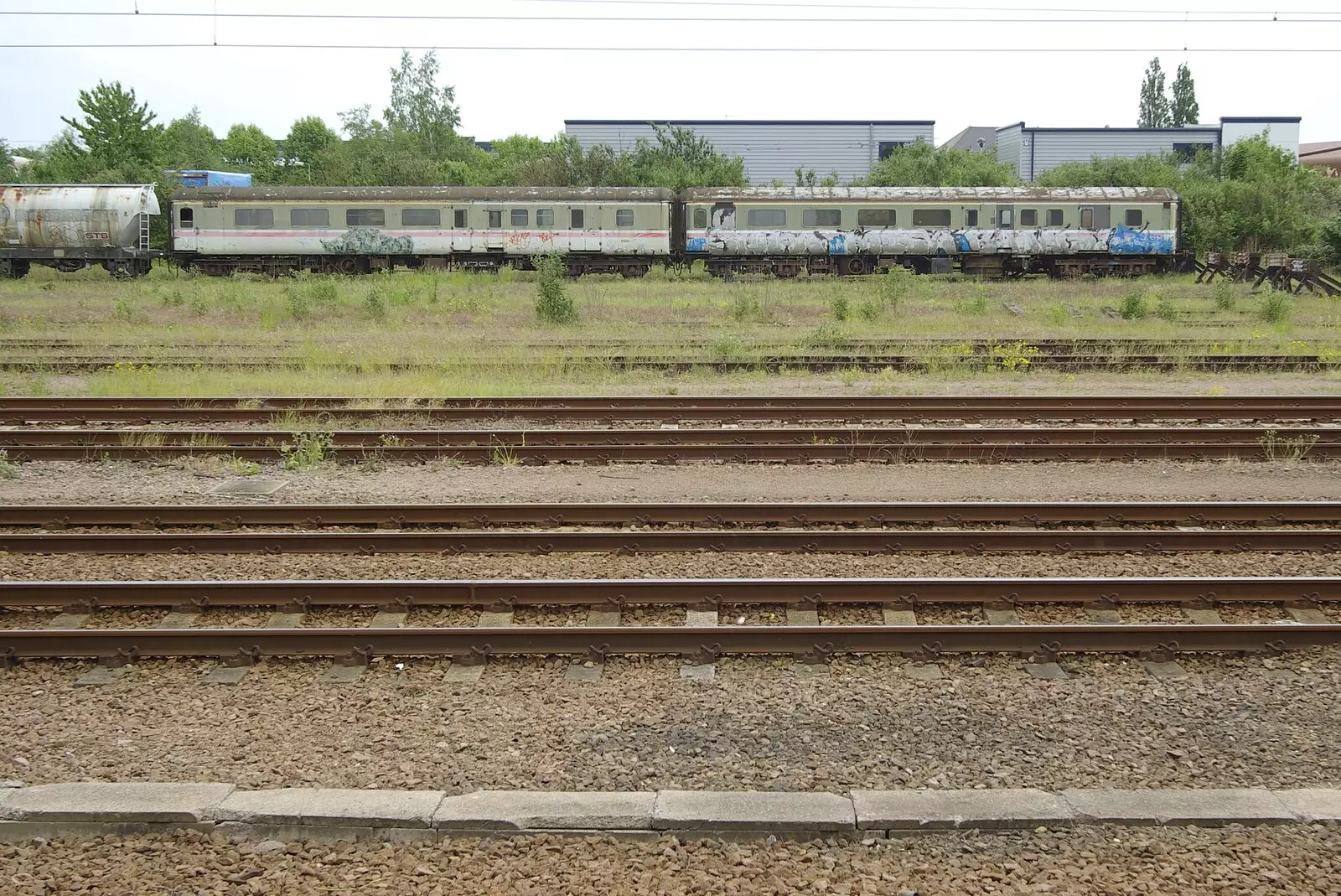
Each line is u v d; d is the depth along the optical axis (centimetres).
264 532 985
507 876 469
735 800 514
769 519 997
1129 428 1362
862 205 4072
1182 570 863
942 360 1939
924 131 7956
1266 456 1250
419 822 500
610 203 4094
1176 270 4291
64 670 703
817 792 527
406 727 614
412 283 3519
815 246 4088
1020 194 4100
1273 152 6231
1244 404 1511
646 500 1073
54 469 1220
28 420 1476
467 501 1076
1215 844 485
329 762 571
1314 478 1163
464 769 562
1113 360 1966
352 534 909
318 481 1167
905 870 472
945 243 4097
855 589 790
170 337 2323
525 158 7794
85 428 1427
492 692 666
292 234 4078
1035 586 791
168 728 616
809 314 2798
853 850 488
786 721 620
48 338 2286
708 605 786
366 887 464
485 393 1667
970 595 791
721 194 4081
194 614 782
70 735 607
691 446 1253
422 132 8475
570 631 710
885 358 1939
